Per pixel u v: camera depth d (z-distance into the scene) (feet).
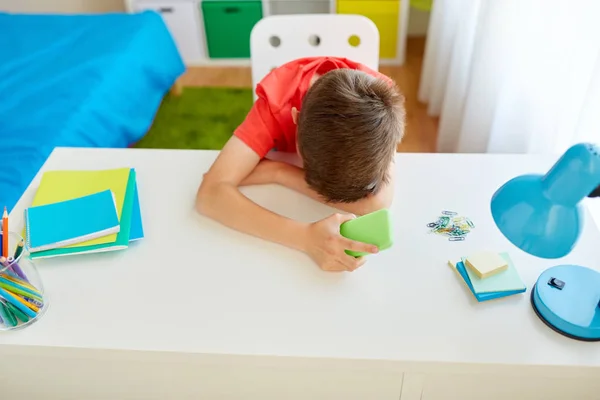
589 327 2.51
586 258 2.96
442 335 2.59
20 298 2.65
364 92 2.85
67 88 5.90
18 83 6.01
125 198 3.35
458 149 6.40
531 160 3.63
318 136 2.84
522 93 5.03
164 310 2.75
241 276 2.92
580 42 4.01
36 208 3.23
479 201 3.33
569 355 2.50
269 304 2.76
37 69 6.24
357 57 4.44
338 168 2.87
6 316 2.64
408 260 2.97
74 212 3.20
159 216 3.33
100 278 2.93
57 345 2.60
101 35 6.88
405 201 3.34
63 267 3.00
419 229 3.15
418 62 9.63
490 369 2.50
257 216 3.16
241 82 9.36
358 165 2.85
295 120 3.30
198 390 2.93
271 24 4.33
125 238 3.09
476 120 5.91
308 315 2.70
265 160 3.64
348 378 2.73
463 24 6.28
